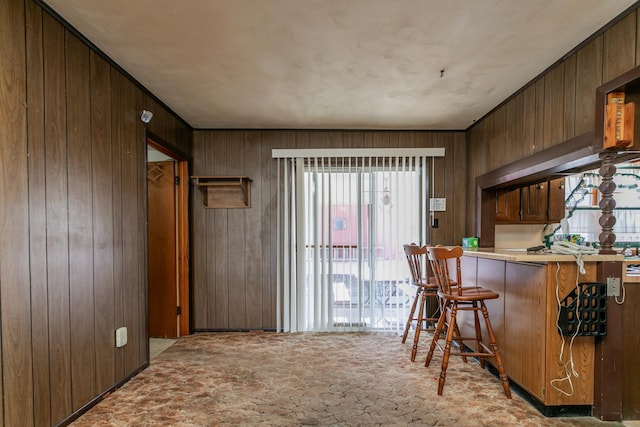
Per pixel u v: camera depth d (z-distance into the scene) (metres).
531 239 3.80
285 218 3.81
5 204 1.54
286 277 3.79
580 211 3.78
